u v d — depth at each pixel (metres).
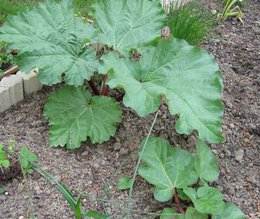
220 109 1.10
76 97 1.23
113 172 1.17
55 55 1.19
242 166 1.23
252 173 1.21
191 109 1.10
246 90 1.44
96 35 1.25
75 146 1.19
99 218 0.98
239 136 1.30
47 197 1.10
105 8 1.28
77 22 1.25
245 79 1.49
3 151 1.12
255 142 1.29
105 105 1.23
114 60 1.15
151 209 1.11
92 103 1.24
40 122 1.27
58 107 1.22
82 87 1.25
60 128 1.20
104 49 1.42
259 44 1.65
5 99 1.28
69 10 1.25
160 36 1.27
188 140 1.26
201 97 1.11
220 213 1.02
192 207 1.06
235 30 1.72
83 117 1.21
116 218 1.08
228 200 1.14
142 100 1.09
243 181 1.19
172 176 1.11
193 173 1.12
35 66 1.16
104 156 1.21
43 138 1.23
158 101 1.10
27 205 1.08
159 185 1.09
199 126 1.08
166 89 1.13
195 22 1.50
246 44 1.64
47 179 1.11
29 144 1.21
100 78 1.38
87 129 1.20
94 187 1.14
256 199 1.15
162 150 1.14
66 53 1.20
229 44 1.63
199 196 1.06
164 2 1.56
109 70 1.11
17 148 1.20
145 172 1.10
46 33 1.21
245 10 1.85
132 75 1.16
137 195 1.13
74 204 0.98
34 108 1.31
